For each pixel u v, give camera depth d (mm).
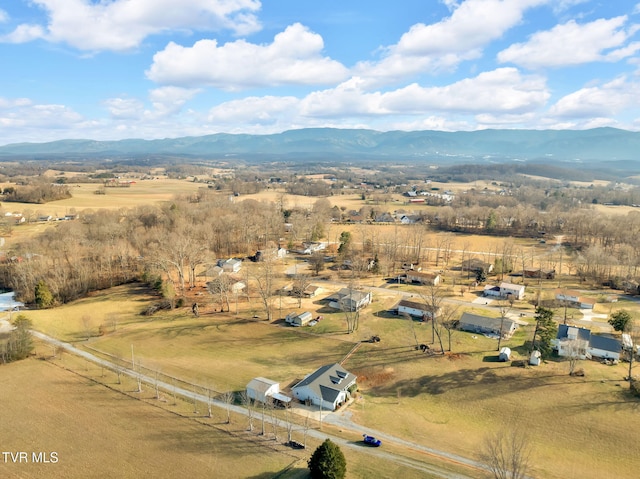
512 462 47188
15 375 76750
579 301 112125
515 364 81312
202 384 75188
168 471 51969
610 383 73875
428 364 82688
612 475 53594
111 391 71688
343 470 49219
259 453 55531
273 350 90188
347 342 93438
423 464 53500
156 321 106062
